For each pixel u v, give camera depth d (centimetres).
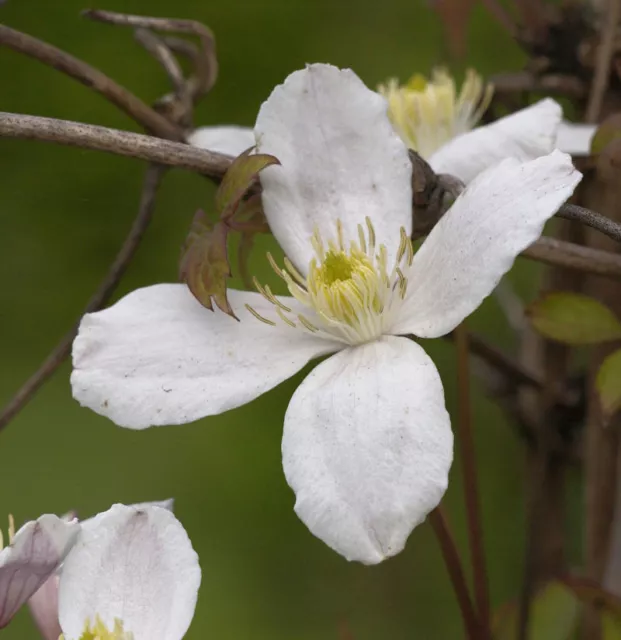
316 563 59
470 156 38
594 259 37
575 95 41
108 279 38
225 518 60
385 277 36
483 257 35
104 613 35
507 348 54
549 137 38
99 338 36
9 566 34
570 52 41
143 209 39
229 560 59
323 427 35
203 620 56
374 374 35
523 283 57
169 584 35
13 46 38
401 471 34
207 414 36
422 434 35
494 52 59
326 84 37
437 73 42
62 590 35
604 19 41
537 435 42
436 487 34
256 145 37
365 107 37
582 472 42
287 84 37
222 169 37
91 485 60
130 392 36
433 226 37
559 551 42
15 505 59
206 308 36
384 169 37
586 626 40
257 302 37
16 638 47
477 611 38
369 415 35
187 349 36
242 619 57
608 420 37
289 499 60
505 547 58
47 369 38
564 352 41
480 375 43
